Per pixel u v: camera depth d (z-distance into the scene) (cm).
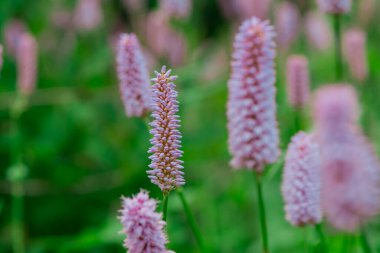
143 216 286
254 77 381
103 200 838
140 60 462
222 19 1207
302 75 524
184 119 891
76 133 922
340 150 392
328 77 974
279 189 738
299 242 657
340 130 397
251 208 747
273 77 385
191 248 712
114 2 1117
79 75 1012
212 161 850
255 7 771
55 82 1003
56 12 1078
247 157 392
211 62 1012
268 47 380
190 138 877
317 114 415
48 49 1066
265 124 387
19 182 667
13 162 824
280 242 672
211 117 937
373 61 865
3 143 853
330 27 997
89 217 824
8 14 1049
